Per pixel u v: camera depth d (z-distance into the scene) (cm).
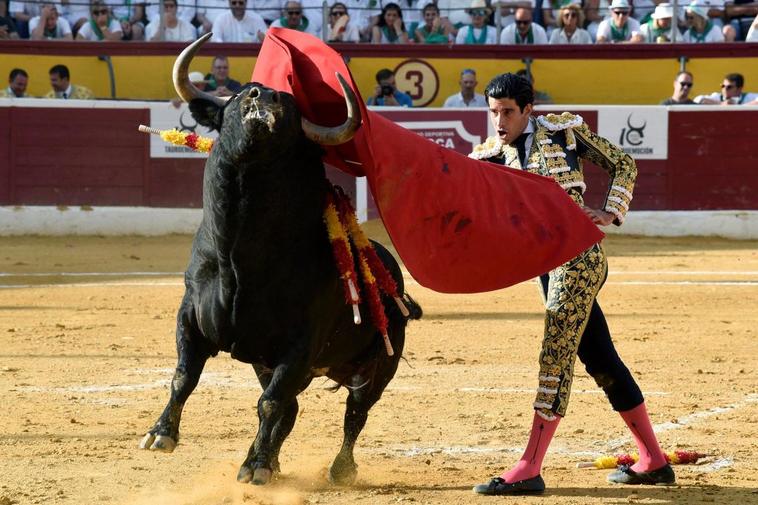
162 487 742
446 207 669
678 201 2689
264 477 629
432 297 1833
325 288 678
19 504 696
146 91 2769
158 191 2636
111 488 739
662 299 1802
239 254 644
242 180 633
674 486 766
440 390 1121
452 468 821
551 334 720
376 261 720
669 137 2677
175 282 1958
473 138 2620
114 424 956
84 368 1223
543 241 688
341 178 2534
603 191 2655
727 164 2681
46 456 834
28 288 1869
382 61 2786
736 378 1195
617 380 757
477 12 2864
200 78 2611
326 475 799
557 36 2873
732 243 2611
